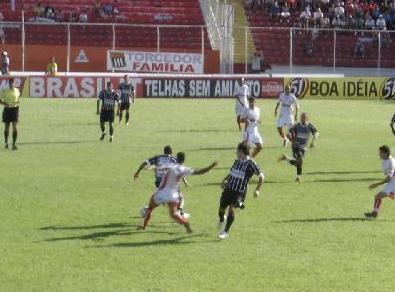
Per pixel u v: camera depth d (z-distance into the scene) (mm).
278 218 42094
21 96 102562
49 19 123375
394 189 42250
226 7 119812
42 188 48094
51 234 37812
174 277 32094
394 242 37938
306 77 110938
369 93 113188
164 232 38781
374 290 31156
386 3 138750
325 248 36688
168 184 38469
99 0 129375
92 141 67375
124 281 31484
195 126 78938
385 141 72062
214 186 49906
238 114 74750
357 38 126438
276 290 30922
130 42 124438
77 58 118750
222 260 34531
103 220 40688
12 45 117688
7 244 36000
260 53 121125
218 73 120312
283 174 54781
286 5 133625
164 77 106750
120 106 78750
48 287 30625
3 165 55562
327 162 60062
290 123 67375
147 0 131250
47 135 70188
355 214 43406
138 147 64625
